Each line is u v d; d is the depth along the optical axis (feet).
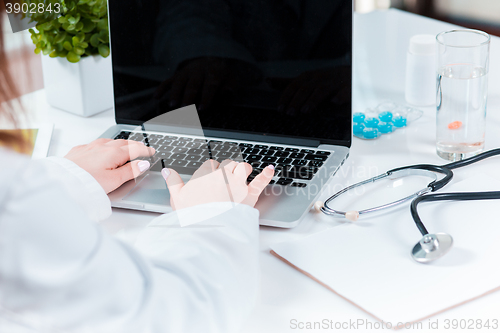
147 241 1.83
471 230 2.01
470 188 2.34
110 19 3.12
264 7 2.78
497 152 2.65
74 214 1.30
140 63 3.14
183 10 2.95
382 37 4.58
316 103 2.80
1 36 1.38
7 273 1.22
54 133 3.29
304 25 2.72
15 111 1.42
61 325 1.27
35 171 1.34
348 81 2.70
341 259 1.92
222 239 1.78
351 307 1.70
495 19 5.13
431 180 2.51
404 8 6.22
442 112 2.66
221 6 2.86
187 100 3.08
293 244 2.04
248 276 1.73
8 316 1.28
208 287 1.57
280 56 2.81
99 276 1.27
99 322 1.29
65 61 3.43
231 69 2.95
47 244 1.23
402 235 2.04
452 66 2.59
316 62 2.74
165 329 1.40
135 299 1.35
